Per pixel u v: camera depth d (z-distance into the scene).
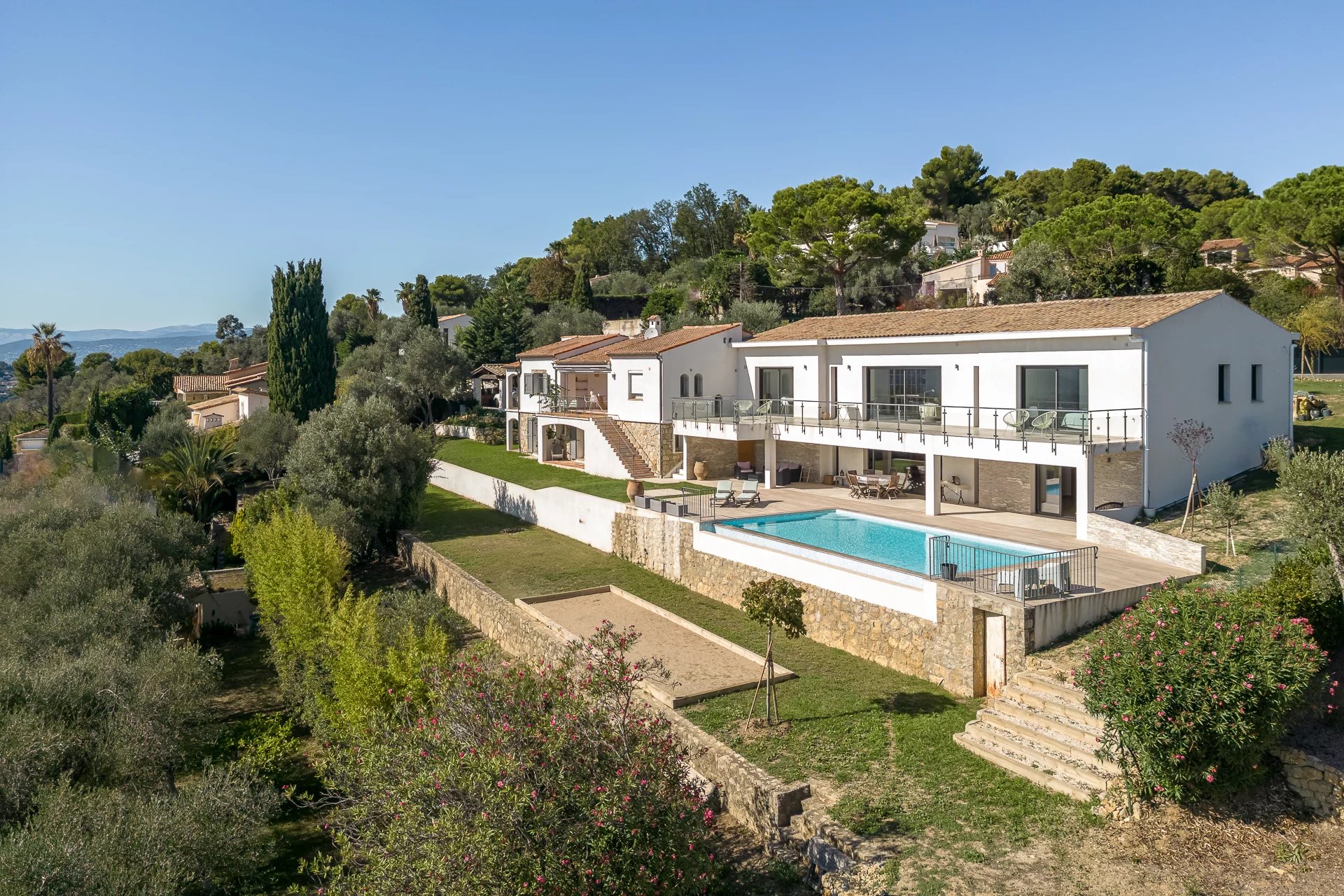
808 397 37.06
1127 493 25.98
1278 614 14.70
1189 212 74.50
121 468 46.81
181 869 12.51
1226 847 12.05
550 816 10.41
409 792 10.78
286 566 23.91
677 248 132.62
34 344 83.56
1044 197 95.44
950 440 27.92
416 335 68.19
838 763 15.29
